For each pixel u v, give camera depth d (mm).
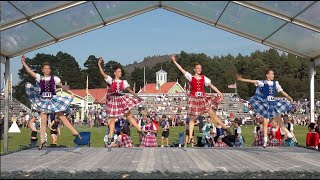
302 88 99375
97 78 115438
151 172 7066
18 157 9797
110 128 11188
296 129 40875
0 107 37656
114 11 10945
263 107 11320
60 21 11016
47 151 11125
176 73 124938
